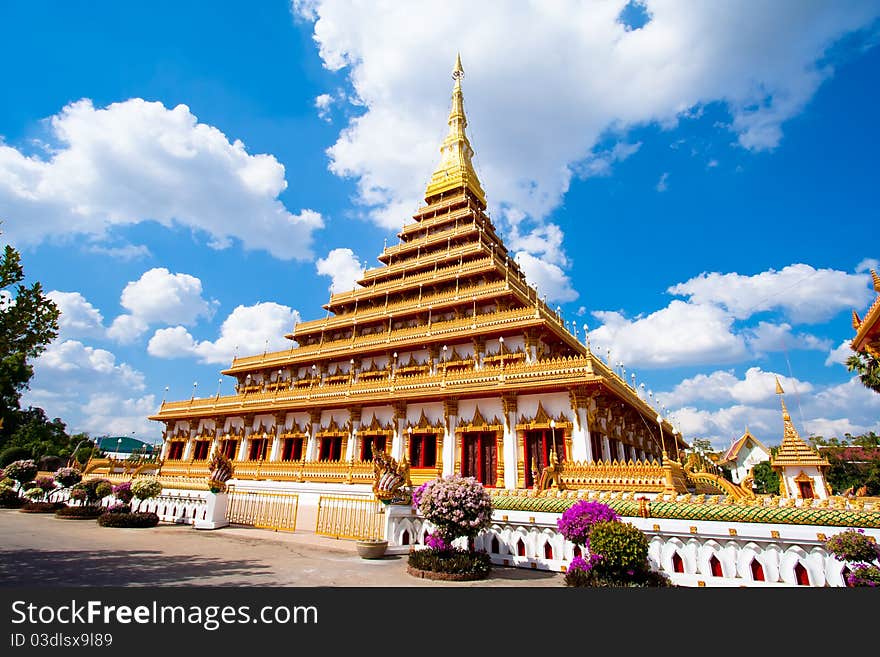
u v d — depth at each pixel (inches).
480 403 1130.7
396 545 636.7
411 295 1614.2
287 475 1174.3
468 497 538.3
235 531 824.9
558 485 813.9
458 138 2160.4
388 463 689.6
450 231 1708.9
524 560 565.0
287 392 1469.0
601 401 1119.6
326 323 1672.0
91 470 1582.2
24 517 1005.8
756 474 1814.7
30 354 520.1
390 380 1248.2
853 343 547.8
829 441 2536.9
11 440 2571.4
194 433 1713.8
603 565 438.9
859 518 409.4
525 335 1194.6
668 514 496.7
